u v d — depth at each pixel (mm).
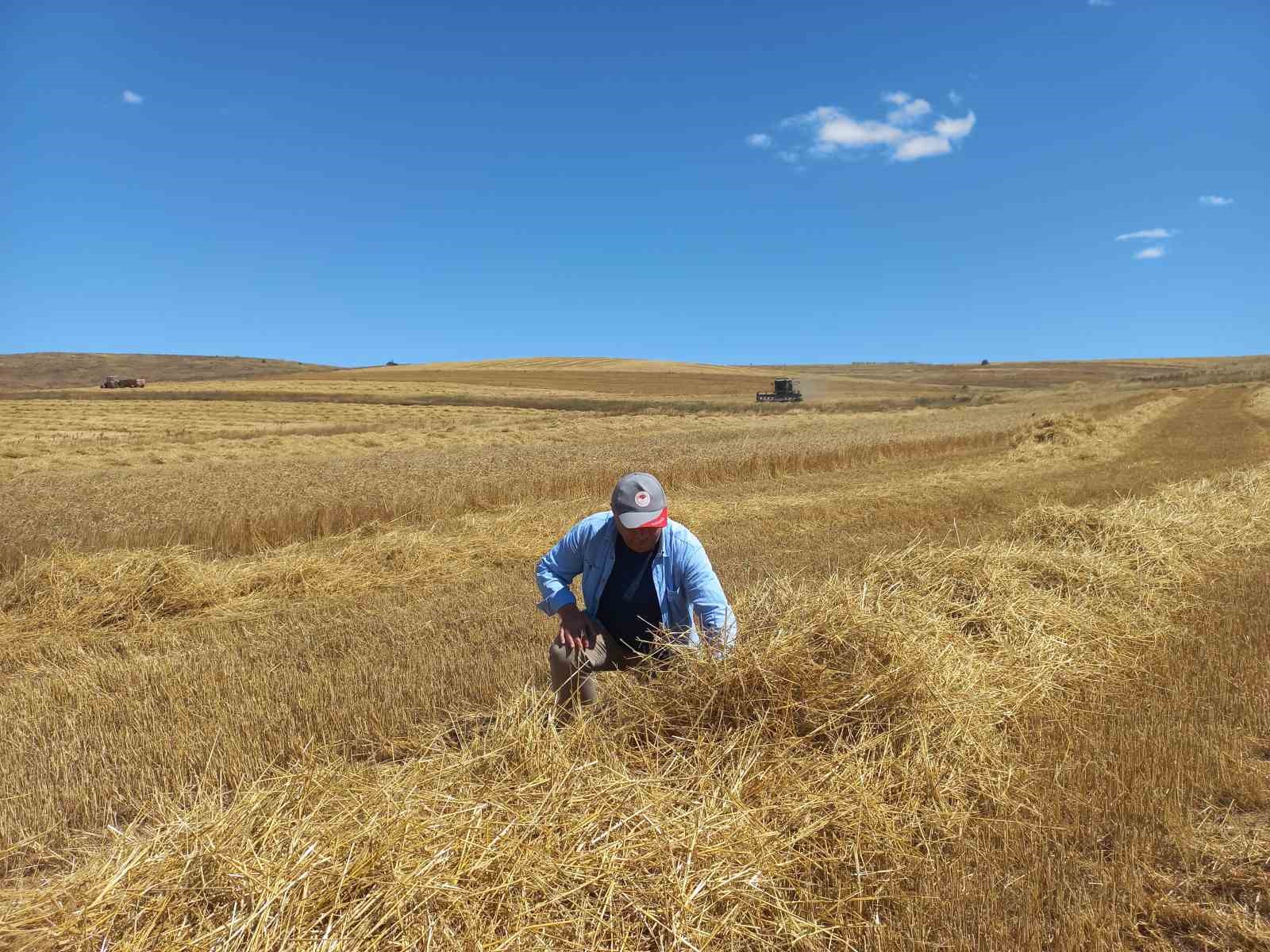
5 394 69125
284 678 5375
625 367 124125
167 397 63812
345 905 2459
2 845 3490
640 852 2818
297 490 13930
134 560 7941
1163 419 34156
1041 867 2979
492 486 14047
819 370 142625
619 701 3869
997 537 8664
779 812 3227
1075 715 4332
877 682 3791
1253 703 4348
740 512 12438
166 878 2492
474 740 3518
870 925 2711
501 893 2570
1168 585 6809
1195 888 2895
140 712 4859
